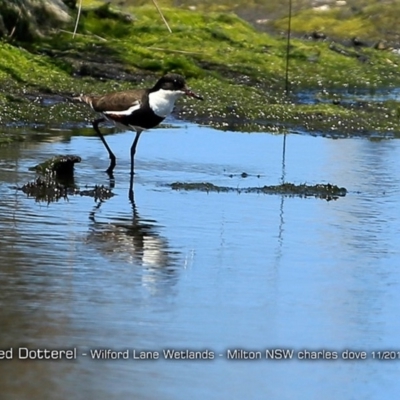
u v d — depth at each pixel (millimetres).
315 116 21203
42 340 9203
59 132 18906
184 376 8695
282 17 29141
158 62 23438
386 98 23969
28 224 12875
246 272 11367
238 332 9617
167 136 19016
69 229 12758
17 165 16016
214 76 23641
